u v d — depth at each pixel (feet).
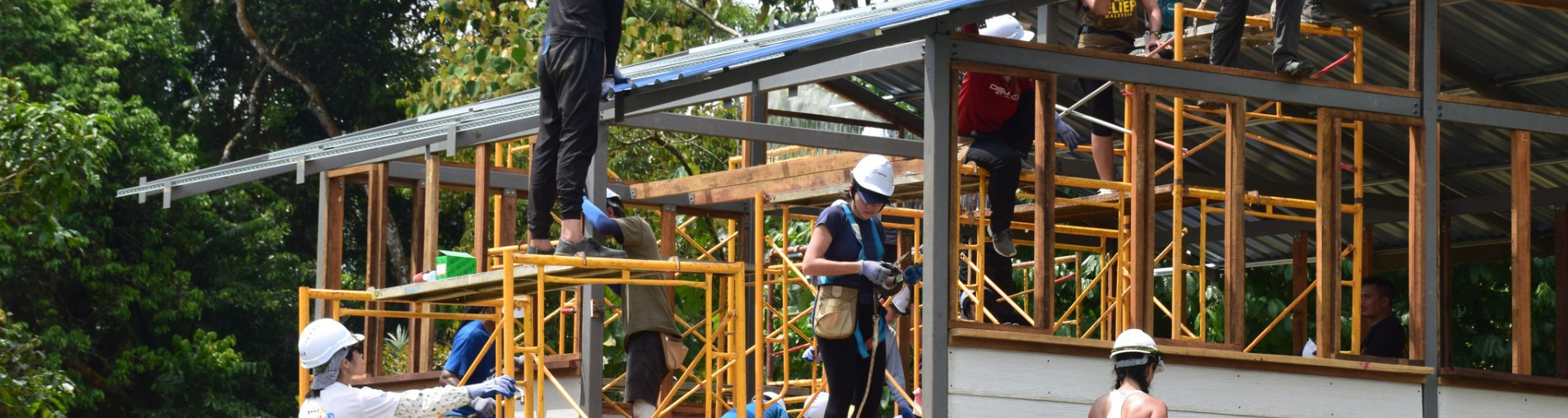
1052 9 30.71
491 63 53.36
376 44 92.43
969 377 22.34
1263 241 45.50
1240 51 35.37
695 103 25.48
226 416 77.51
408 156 30.96
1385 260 44.65
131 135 75.61
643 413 26.76
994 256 32.42
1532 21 30.60
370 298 27.20
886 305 26.30
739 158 40.01
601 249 23.41
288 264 85.35
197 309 77.77
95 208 77.10
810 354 29.68
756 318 27.43
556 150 23.89
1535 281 48.08
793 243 51.70
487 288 25.52
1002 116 26.11
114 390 77.41
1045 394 22.90
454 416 28.25
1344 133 36.88
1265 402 24.90
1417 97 26.91
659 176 66.54
